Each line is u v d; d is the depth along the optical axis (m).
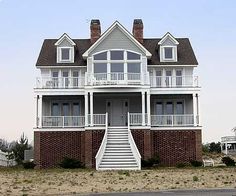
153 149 38.66
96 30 44.88
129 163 33.28
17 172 29.84
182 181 23.80
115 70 40.34
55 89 39.50
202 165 36.28
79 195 18.80
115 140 37.12
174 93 39.41
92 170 31.34
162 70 42.44
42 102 41.53
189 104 42.09
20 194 19.22
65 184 22.77
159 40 46.31
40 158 38.28
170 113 42.16
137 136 38.00
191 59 42.62
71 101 42.25
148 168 33.78
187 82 41.25
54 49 44.16
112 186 22.12
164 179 24.59
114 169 32.38
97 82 38.97
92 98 38.97
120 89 39.03
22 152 55.28
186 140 38.75
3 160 48.50
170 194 18.45
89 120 38.94
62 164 35.34
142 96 38.84
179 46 44.81
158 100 42.28
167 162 38.47
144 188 21.41
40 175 27.11
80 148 38.66
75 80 40.69
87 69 40.34
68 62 42.28
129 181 23.88
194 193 18.69
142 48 40.41
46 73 42.31
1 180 24.48
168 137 38.81
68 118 39.31
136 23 45.53
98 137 37.91
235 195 17.69
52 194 19.28
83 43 46.03
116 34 40.62
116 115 41.78
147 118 38.47
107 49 40.50
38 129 38.66
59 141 38.69
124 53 40.44
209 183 23.05
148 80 39.06
